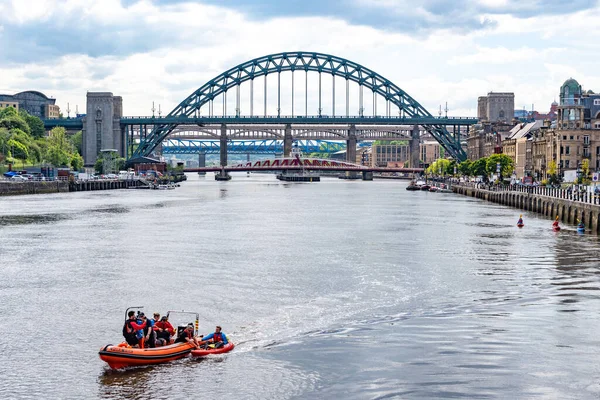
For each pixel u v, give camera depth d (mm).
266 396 47062
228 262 91750
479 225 136625
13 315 65562
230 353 54625
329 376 49719
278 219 152875
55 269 86875
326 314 64750
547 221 144125
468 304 67125
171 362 53094
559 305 66125
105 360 51594
